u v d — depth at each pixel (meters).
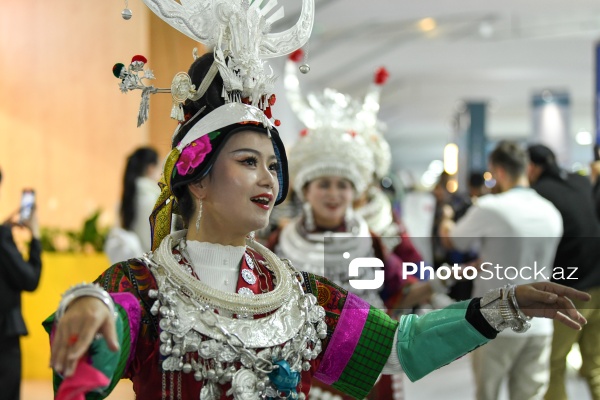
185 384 1.82
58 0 9.35
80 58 9.39
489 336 2.03
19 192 9.51
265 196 1.96
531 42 16.00
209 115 1.95
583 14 14.20
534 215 3.73
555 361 4.83
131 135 9.34
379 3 12.66
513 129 27.55
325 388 3.42
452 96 20.92
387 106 22.81
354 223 3.87
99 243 7.38
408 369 2.08
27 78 9.51
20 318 4.78
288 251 3.76
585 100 21.73
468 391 6.18
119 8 9.16
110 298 1.64
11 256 4.70
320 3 12.51
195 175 1.92
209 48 2.03
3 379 4.70
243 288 1.96
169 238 1.99
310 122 4.20
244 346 1.84
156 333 1.84
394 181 6.65
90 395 1.73
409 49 16.22
